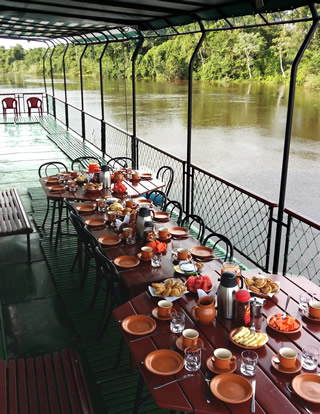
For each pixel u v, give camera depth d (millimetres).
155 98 25359
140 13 5262
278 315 2432
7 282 4320
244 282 2863
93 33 8617
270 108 22203
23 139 11531
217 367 2020
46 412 2131
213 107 23859
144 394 2830
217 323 2441
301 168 18656
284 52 20734
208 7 4305
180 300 2697
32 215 6031
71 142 11039
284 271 3781
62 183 5309
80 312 3787
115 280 3236
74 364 2465
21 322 3646
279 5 3498
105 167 5148
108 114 25547
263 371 2033
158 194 5824
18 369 2436
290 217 3598
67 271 4535
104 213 4305
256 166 19234
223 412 1776
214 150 21625
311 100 20594
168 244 3633
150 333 2326
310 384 1919
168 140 23172
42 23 7477
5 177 7949
